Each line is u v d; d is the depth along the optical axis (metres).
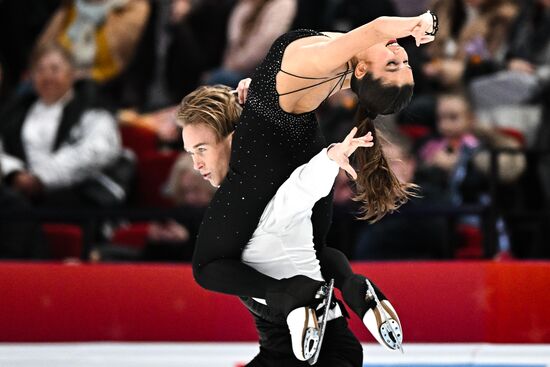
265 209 10.04
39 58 24.20
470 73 22.56
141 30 25.97
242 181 10.02
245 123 10.00
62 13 26.11
